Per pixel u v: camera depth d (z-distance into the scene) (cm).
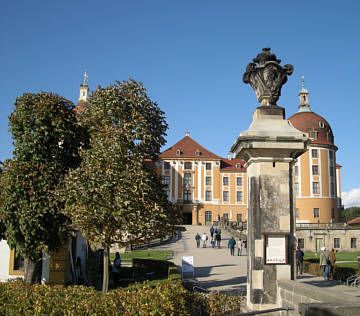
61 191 1382
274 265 867
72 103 1652
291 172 917
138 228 1314
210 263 2802
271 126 936
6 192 1457
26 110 1525
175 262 2831
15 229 1457
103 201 1302
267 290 858
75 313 757
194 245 4172
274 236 874
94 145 1411
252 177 916
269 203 891
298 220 6531
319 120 6862
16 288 1005
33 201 1446
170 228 1523
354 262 2931
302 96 7350
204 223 7219
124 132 1411
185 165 7369
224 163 7731
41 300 859
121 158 1363
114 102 1438
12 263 1720
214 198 7319
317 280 1822
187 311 899
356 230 4822
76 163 1600
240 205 7344
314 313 573
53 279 1672
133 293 860
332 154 6794
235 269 2434
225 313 1089
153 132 1499
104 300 809
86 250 2253
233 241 3356
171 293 872
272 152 904
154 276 2094
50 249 1512
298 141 895
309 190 6544
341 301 635
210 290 1614
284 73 988
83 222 1280
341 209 7512
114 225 1323
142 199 1332
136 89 1512
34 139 1500
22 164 1477
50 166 1506
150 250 3709
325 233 4816
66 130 1559
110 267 2058
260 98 990
